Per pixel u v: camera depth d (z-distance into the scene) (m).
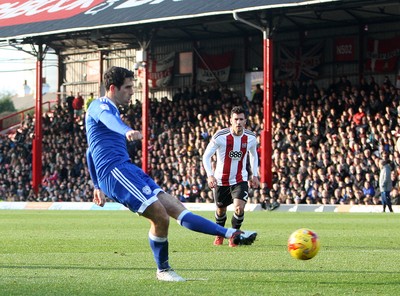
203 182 44.44
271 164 40.66
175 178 46.88
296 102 47.16
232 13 40.41
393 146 39.31
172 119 52.81
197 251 15.49
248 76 57.84
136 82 63.94
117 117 10.05
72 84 68.06
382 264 12.70
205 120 49.75
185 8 42.97
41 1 54.28
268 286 9.91
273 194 39.75
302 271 11.69
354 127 41.22
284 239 18.89
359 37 52.56
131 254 14.83
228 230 9.95
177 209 10.28
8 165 56.66
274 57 56.56
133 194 10.14
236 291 9.44
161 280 10.45
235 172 18.02
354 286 9.95
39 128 52.81
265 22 41.28
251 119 48.28
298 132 44.00
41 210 42.47
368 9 49.16
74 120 58.69
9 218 31.59
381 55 51.66
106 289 9.62
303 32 54.94
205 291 9.43
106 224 26.66
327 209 37.50
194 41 60.47
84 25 46.81
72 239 19.22
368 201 37.56
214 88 54.44
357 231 22.00
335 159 40.16
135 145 52.25
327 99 45.44
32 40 53.06
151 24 47.94
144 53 48.69
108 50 63.41
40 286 9.95
